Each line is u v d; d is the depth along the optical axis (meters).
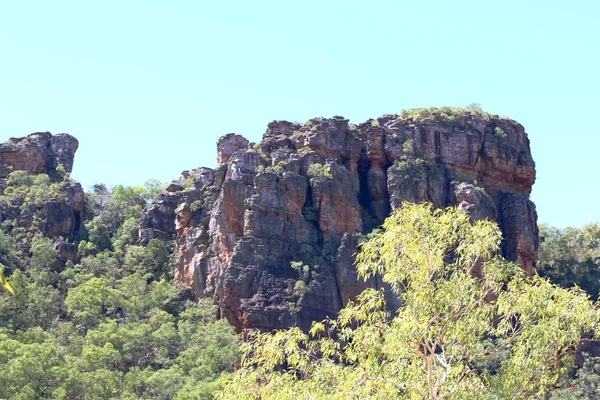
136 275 115.62
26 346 87.88
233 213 112.50
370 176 121.56
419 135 126.06
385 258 44.09
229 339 98.38
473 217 116.81
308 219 113.50
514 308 43.31
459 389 41.88
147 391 86.00
